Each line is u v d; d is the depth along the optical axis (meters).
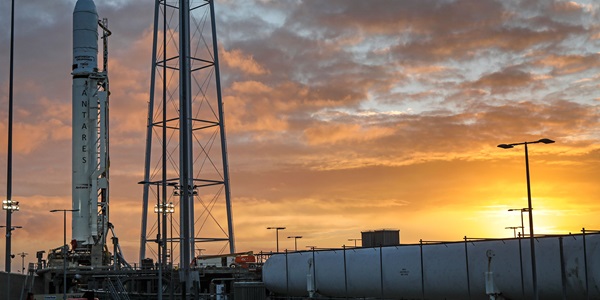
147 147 123.25
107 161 138.00
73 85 138.12
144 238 125.69
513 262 66.88
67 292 126.81
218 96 124.00
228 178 125.31
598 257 61.34
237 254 124.25
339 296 84.69
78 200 136.25
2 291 128.25
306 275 87.38
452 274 71.62
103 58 141.62
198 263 124.12
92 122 137.25
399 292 77.38
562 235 64.06
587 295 61.16
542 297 65.56
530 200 58.69
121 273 123.81
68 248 136.00
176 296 103.94
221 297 101.69
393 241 91.88
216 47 123.25
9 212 75.81
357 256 81.94
